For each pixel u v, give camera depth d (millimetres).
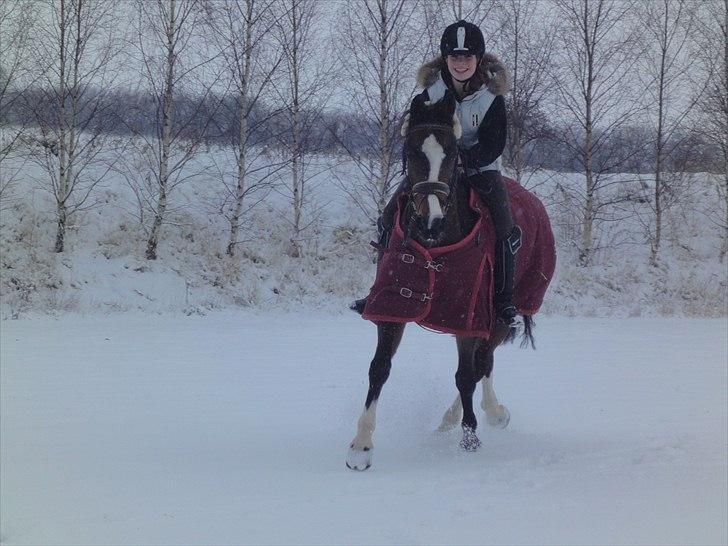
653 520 3770
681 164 24844
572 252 22750
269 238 20703
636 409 7414
